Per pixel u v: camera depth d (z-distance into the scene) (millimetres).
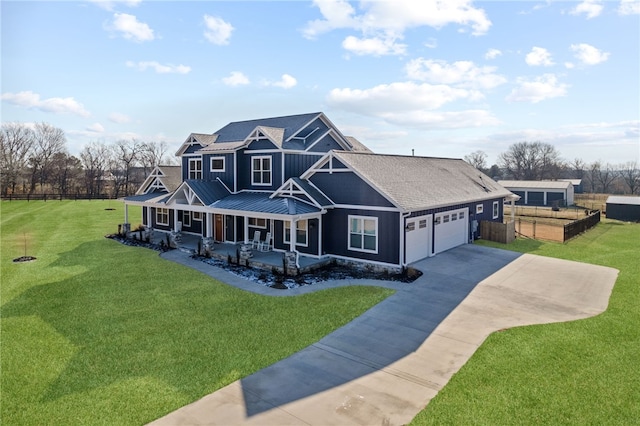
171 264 20000
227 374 9227
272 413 7746
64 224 34625
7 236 28531
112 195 68875
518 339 10906
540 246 24625
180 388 8648
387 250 18094
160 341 10992
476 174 30703
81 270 18781
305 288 15758
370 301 14062
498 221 29578
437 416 7555
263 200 21500
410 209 17609
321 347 10578
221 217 25516
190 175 29250
